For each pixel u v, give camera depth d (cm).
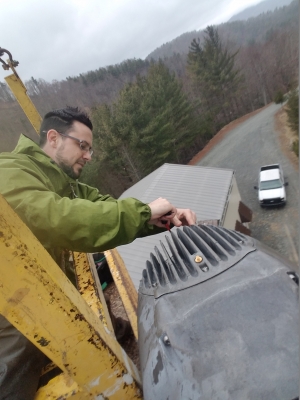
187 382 99
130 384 135
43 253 106
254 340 97
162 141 2938
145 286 152
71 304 110
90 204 128
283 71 4409
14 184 128
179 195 1567
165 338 110
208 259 134
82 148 183
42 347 110
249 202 2103
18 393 130
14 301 99
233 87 4388
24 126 1118
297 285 110
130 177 3030
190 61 4472
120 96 3012
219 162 3148
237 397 89
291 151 2516
